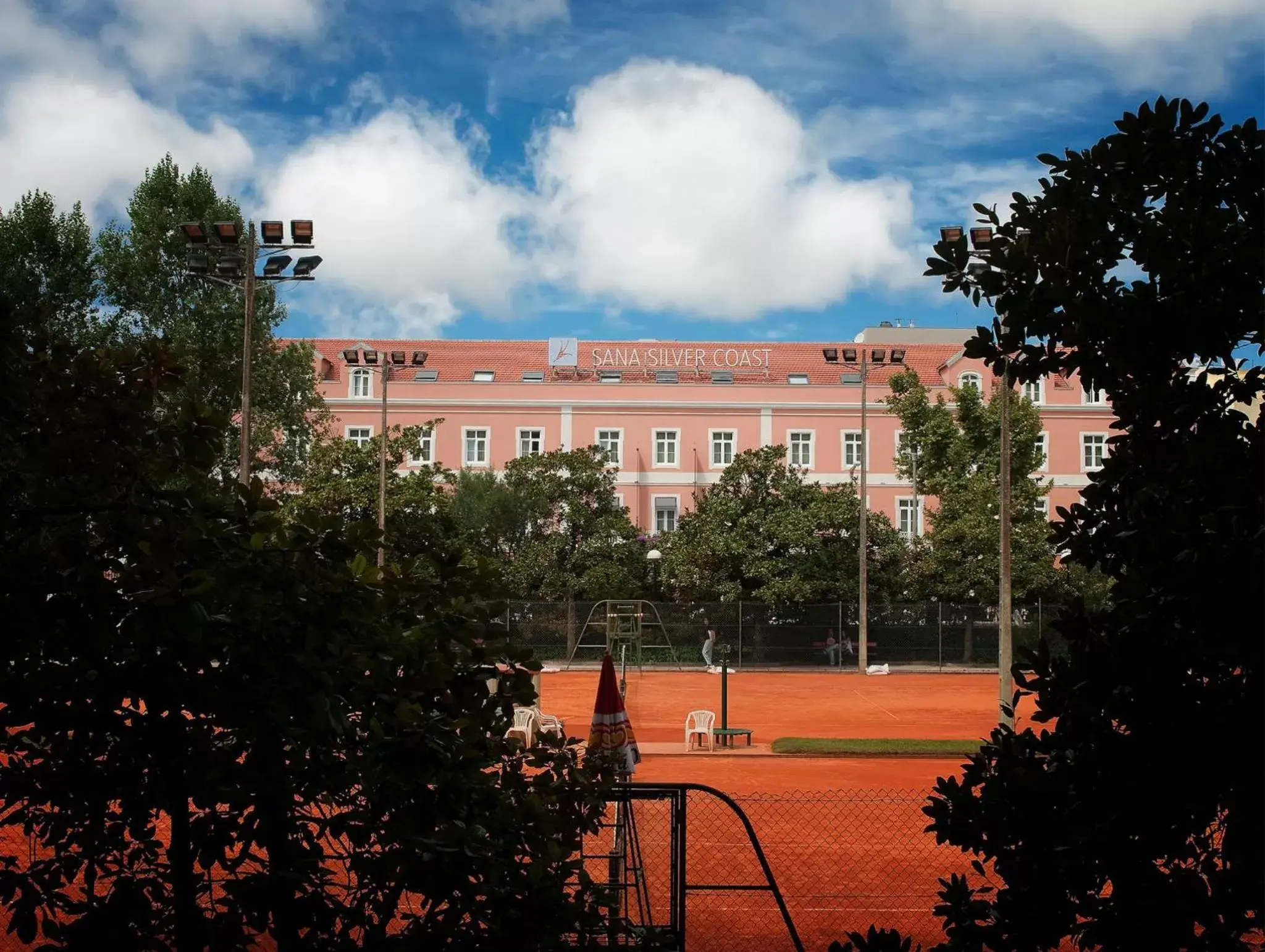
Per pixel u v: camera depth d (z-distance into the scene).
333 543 4.57
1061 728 4.71
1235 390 4.77
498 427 59.22
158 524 4.40
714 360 62.53
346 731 4.47
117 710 4.45
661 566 47.47
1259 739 4.26
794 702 33.00
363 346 61.91
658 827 14.66
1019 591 43.88
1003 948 4.69
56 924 4.36
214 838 4.53
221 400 42.16
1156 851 4.52
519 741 5.11
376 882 4.49
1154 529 4.27
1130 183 4.81
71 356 4.51
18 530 4.24
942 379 61.34
